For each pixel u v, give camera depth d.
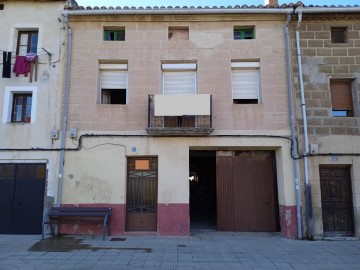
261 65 9.96
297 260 6.89
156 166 9.82
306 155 9.36
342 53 9.92
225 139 9.60
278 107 9.72
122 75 10.27
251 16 10.15
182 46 10.12
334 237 9.14
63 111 9.78
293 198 9.32
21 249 7.66
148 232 9.41
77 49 10.11
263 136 9.55
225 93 9.84
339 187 9.55
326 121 9.58
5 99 9.88
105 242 8.43
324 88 9.75
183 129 9.28
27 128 9.73
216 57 10.04
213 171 14.12
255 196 10.07
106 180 9.50
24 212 9.52
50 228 9.32
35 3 10.45
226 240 8.84
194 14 10.12
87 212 9.12
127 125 9.71
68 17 10.20
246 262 6.72
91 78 9.95
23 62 10.01
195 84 10.15
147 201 9.71
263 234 9.65
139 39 10.16
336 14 9.94
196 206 14.27
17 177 9.66
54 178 9.51
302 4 9.84
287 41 9.95
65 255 7.13
